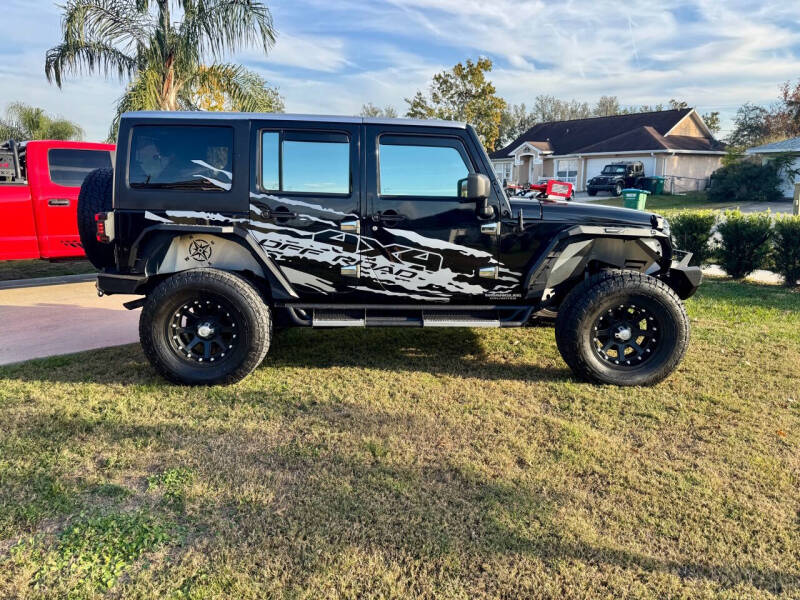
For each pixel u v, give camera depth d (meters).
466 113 31.48
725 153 31.16
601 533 2.51
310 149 4.06
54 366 4.53
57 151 7.60
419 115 32.19
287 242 4.10
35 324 5.82
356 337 5.48
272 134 4.04
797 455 3.21
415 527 2.53
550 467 3.05
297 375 4.43
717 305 6.92
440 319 4.30
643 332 4.26
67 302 6.87
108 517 2.56
